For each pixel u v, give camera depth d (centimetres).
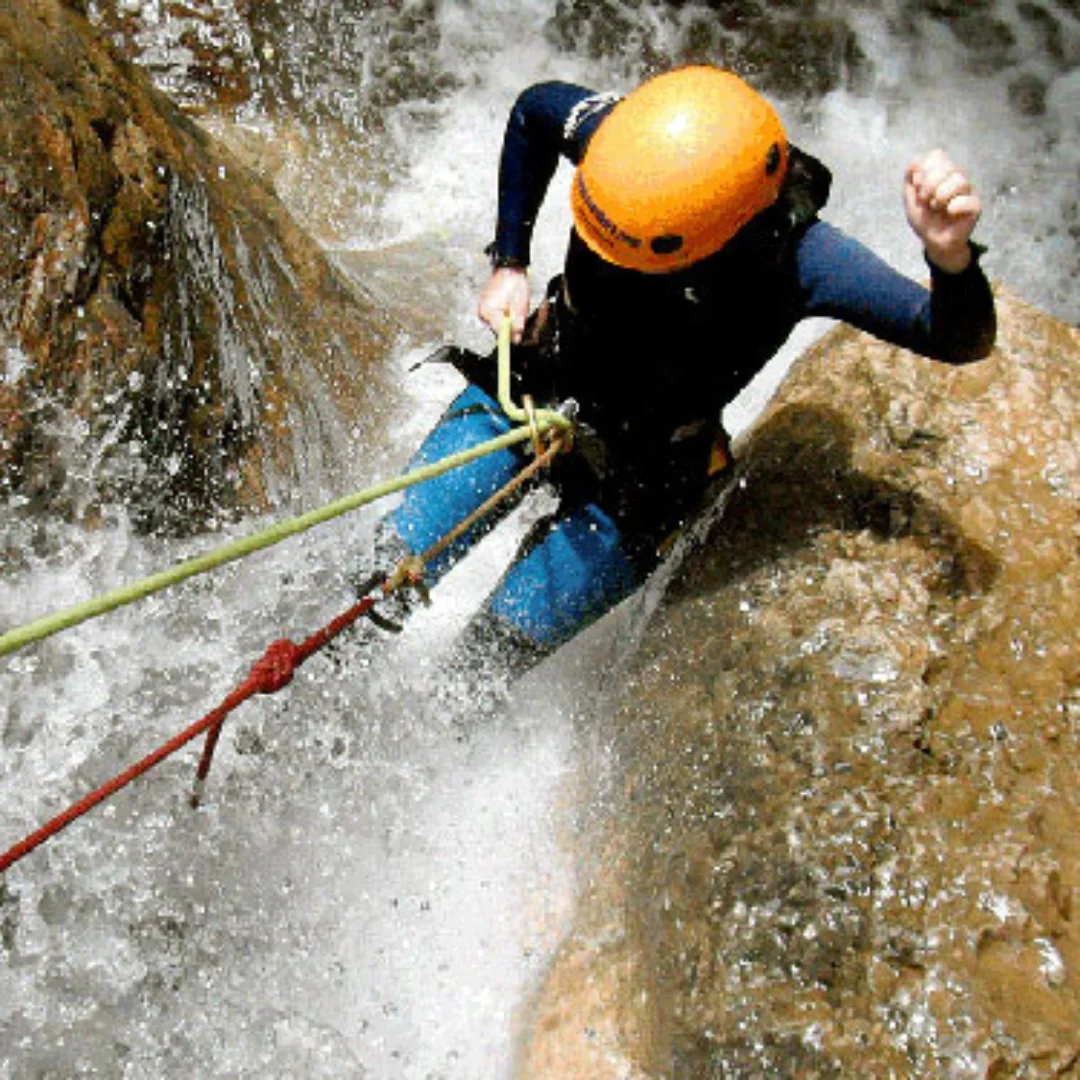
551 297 287
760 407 436
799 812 250
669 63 639
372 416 388
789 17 654
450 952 283
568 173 565
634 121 245
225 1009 273
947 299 232
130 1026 268
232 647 312
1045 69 666
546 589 295
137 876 281
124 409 296
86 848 279
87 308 291
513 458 294
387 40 587
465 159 571
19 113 288
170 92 524
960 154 643
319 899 291
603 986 256
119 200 306
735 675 278
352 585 307
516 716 322
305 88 558
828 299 250
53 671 287
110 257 299
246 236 363
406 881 296
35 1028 262
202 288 331
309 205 512
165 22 535
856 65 653
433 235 530
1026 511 293
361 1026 275
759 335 261
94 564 296
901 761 255
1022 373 314
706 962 241
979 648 273
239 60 544
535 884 291
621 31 637
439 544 262
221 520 325
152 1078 263
